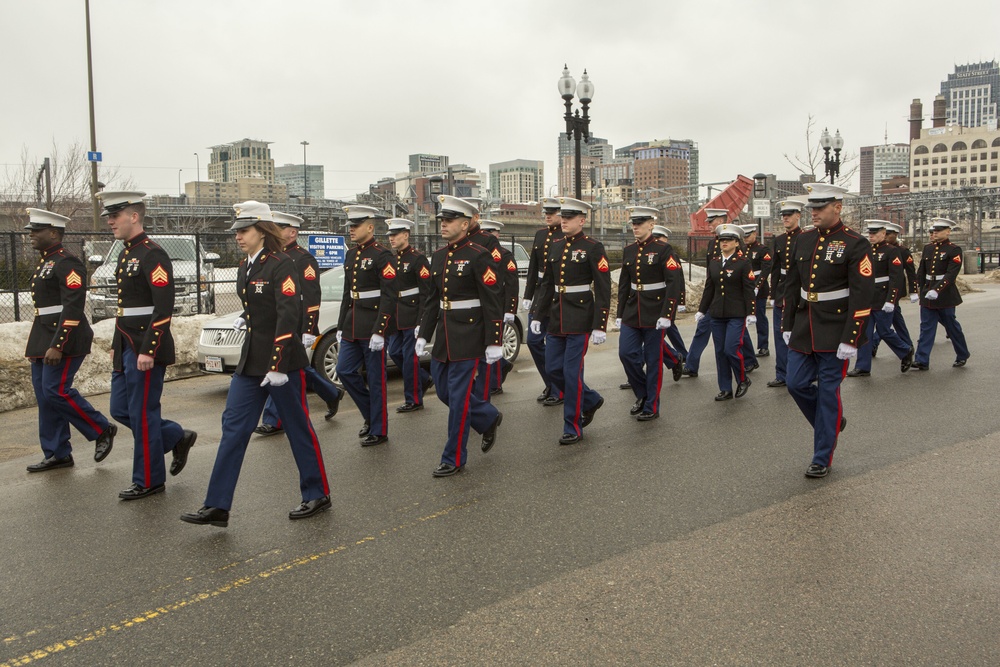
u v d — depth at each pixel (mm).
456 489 5973
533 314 7594
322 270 16750
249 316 5379
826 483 5902
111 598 4273
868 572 4379
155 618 4039
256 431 7992
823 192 6156
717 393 9531
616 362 12219
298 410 5410
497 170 151250
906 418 7891
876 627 3791
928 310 10766
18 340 10227
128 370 5953
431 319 6609
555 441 7348
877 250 10516
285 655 3658
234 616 4043
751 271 8977
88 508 5746
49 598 4285
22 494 6105
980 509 5281
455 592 4242
